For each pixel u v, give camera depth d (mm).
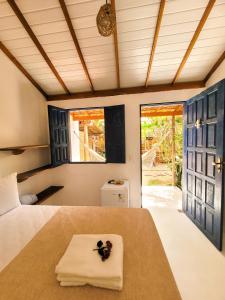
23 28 2281
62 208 2188
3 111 2635
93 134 6160
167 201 4090
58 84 3457
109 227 1681
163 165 6598
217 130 2260
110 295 964
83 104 3729
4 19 2158
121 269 1079
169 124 6094
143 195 4527
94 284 1019
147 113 5176
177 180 5277
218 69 2867
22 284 1049
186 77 3238
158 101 3465
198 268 1998
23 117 3080
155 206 3799
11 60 2771
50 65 2893
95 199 3828
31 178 3268
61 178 3924
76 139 5340
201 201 2717
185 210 3354
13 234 1676
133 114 3566
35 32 2326
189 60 2811
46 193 3447
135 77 3246
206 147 2545
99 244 1263
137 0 1950
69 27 2211
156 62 2863
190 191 3123
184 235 2650
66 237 1524
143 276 1087
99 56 2752
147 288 1005
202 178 2672
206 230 2586
